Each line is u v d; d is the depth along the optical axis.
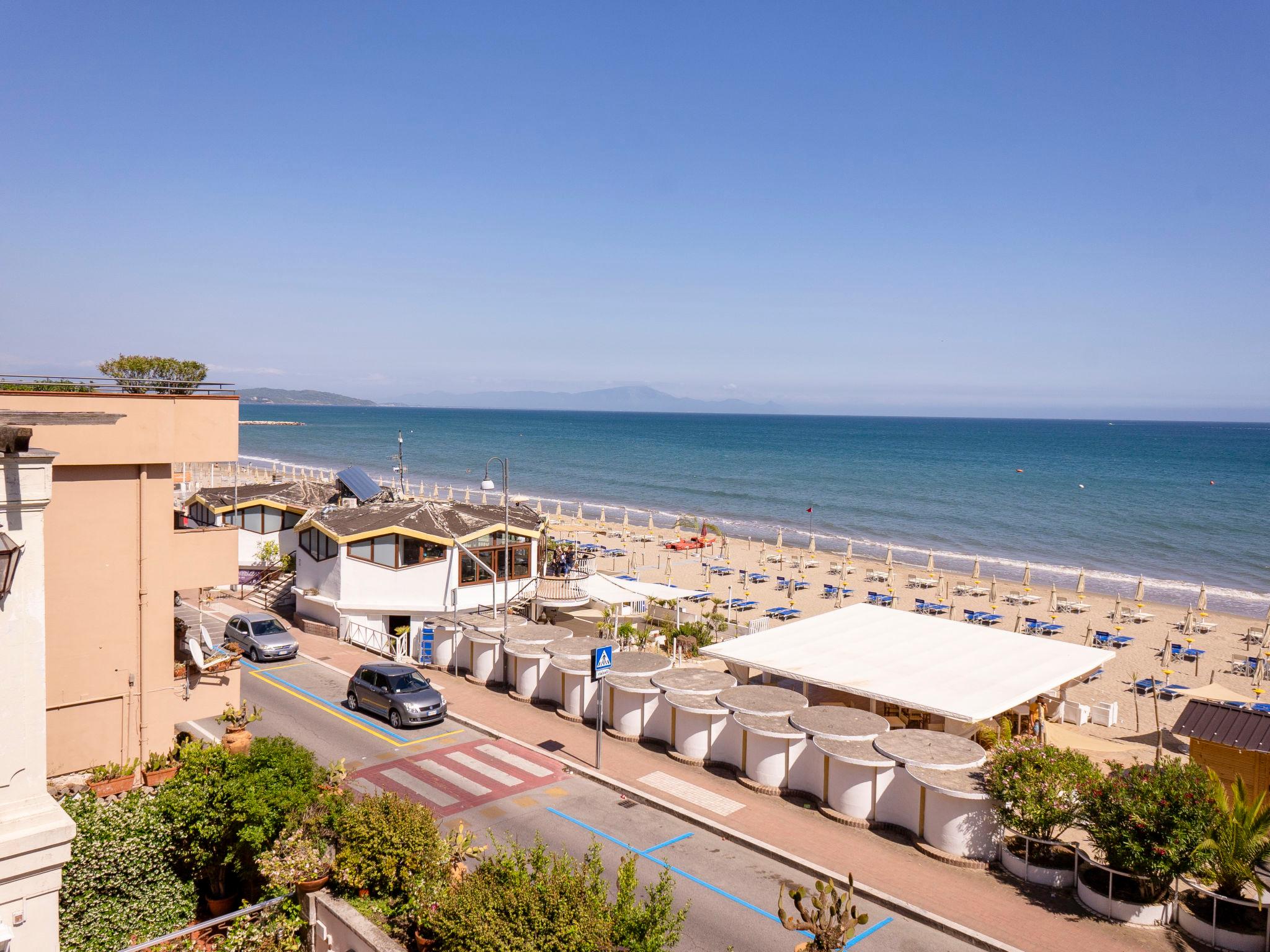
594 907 10.80
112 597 16.14
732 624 37.19
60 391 16.23
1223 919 14.02
